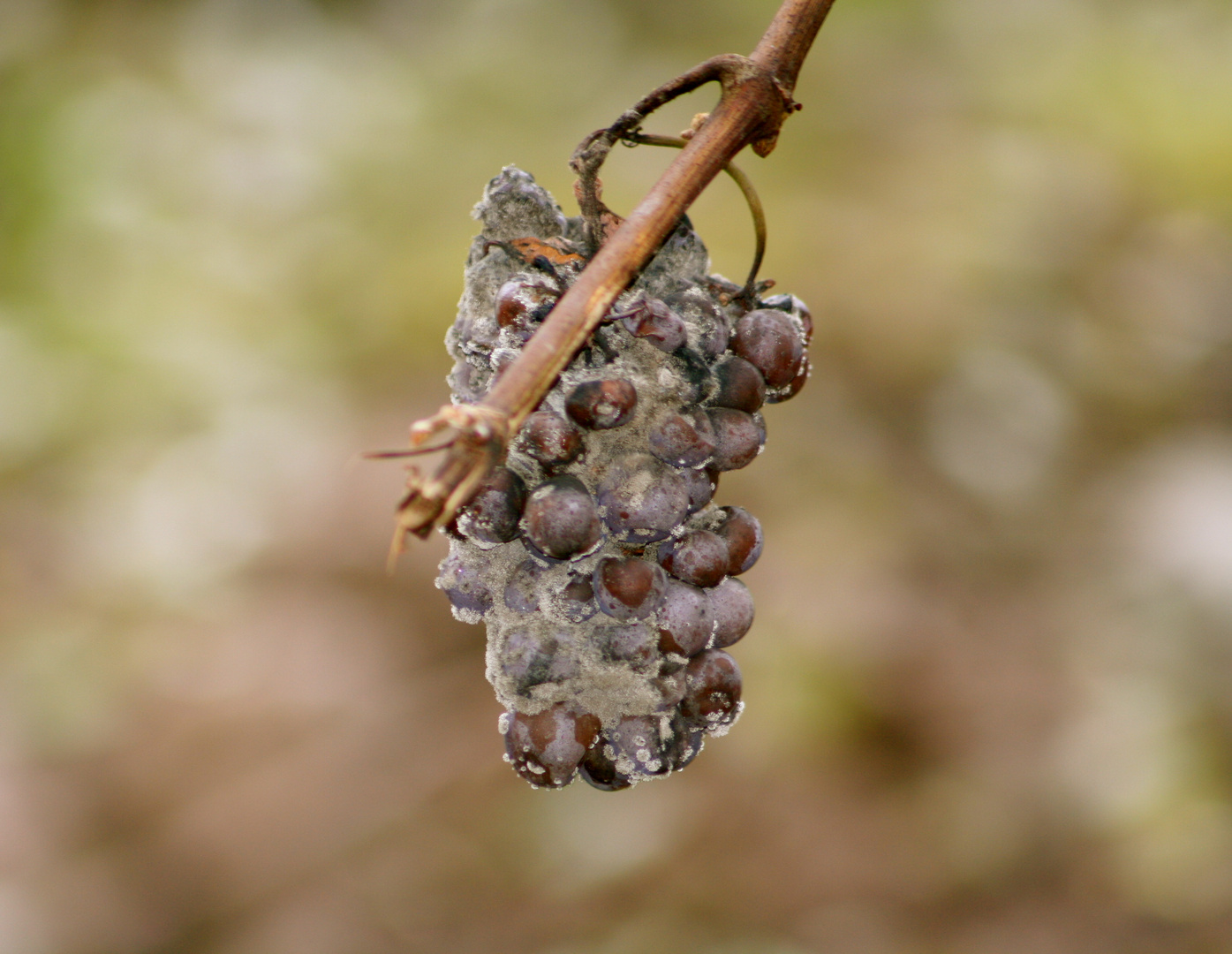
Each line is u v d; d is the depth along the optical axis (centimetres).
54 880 197
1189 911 179
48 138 362
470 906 191
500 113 376
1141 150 345
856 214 329
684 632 108
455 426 101
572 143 362
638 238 104
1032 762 202
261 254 335
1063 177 338
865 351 292
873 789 202
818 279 309
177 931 193
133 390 299
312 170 355
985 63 388
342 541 260
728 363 108
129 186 349
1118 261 315
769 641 225
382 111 375
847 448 269
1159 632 225
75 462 286
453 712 222
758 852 194
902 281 307
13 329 310
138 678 237
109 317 314
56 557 265
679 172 105
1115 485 265
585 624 108
